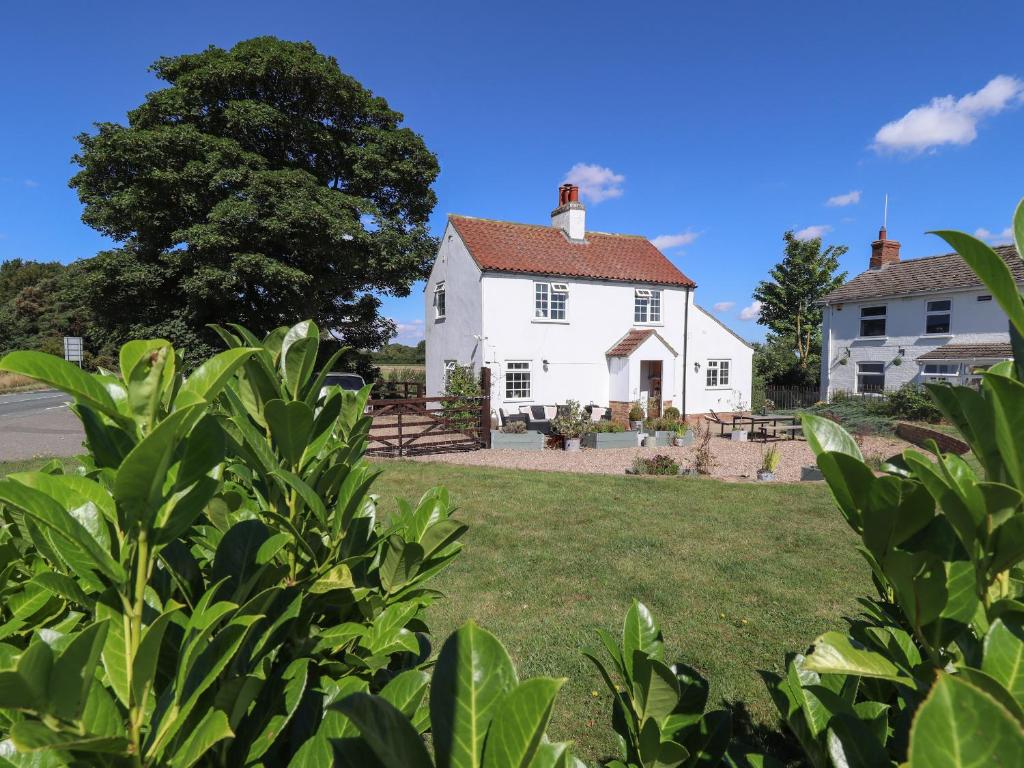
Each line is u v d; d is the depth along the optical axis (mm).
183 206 19609
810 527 6906
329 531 1469
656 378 21547
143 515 752
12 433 16625
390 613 1420
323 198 20172
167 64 20828
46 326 53438
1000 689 642
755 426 20250
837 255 35000
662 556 5840
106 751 704
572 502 8133
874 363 23266
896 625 1140
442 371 21031
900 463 1135
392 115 24172
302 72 20781
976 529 792
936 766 457
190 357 19859
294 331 1466
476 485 9266
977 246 690
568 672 3648
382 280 24062
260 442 1215
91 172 19812
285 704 1006
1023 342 794
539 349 18984
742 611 4539
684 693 1178
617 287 20250
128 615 799
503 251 19188
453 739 646
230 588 1130
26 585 1381
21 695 608
